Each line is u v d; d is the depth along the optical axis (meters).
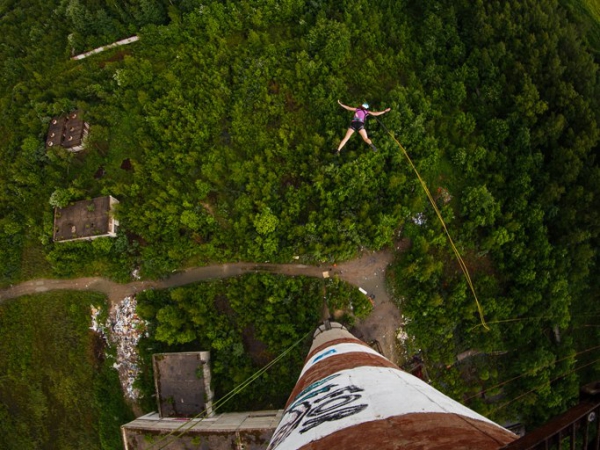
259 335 31.12
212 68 33.78
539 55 32.12
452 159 31.52
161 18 35.38
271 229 30.28
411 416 8.13
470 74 32.38
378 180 30.67
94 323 33.09
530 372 29.06
